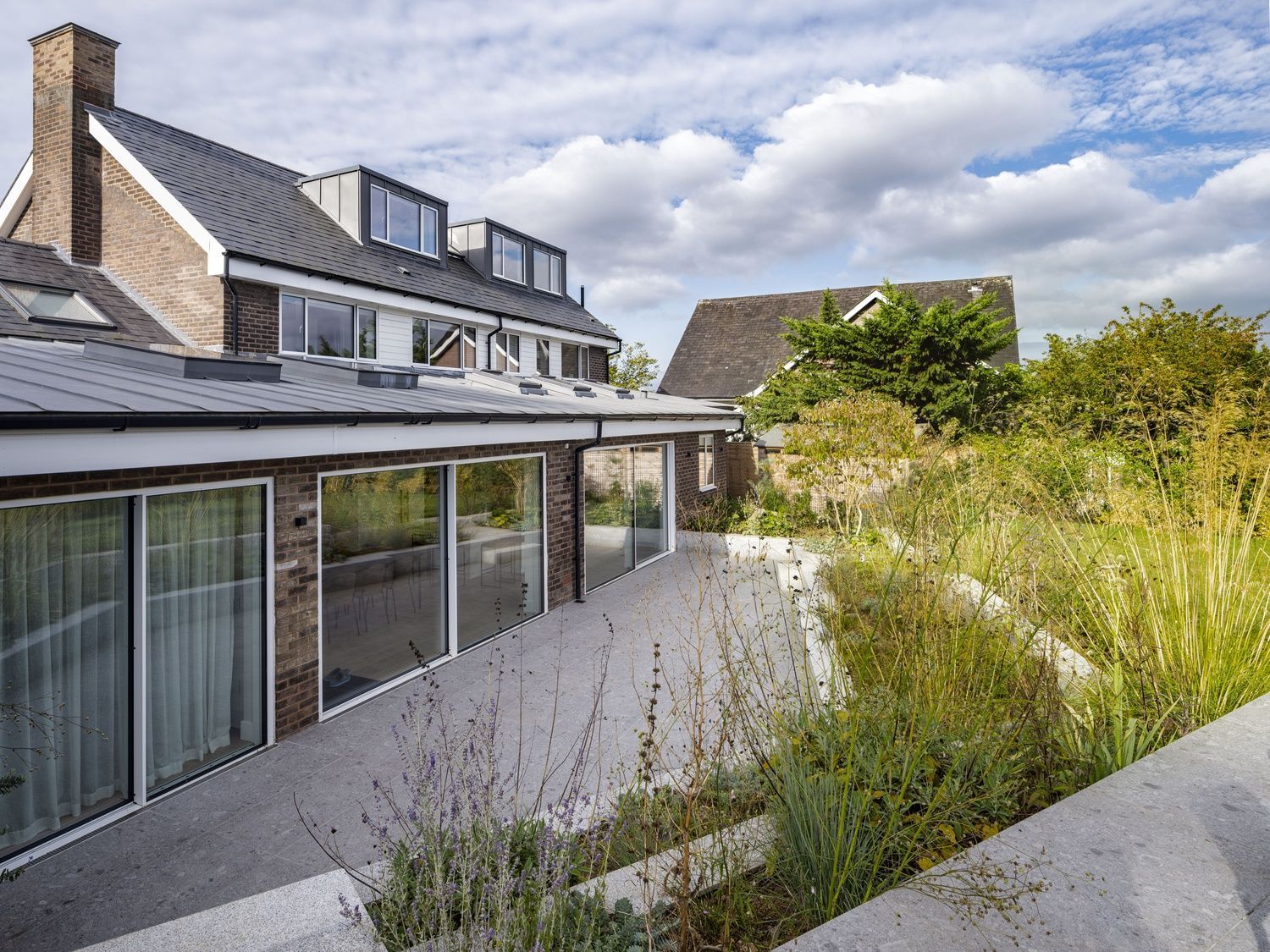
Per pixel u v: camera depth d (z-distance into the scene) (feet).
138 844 16.05
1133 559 19.57
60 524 16.22
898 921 8.43
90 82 47.39
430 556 28.17
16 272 41.34
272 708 21.08
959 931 8.19
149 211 45.27
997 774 12.19
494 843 11.32
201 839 16.21
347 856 15.37
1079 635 18.61
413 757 17.90
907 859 10.19
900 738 12.49
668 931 10.00
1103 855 9.57
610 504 42.80
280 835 16.33
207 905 13.96
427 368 50.85
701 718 12.71
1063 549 19.92
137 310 44.70
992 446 42.32
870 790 10.96
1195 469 21.18
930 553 16.35
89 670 16.84
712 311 117.29
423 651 27.76
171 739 18.60
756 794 13.48
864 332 71.36
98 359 23.94
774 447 82.28
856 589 20.40
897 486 36.76
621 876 11.69
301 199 56.65
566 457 36.83
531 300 73.26
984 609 15.99
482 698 24.30
